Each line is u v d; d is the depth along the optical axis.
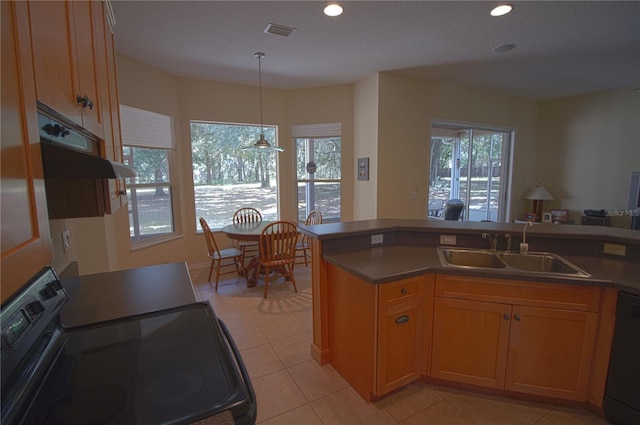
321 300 2.19
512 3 2.37
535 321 1.74
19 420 0.70
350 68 3.84
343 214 4.80
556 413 1.76
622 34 2.91
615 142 4.87
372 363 1.79
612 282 1.59
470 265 2.26
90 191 1.25
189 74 4.03
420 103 4.32
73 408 0.74
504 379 1.83
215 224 4.68
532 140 5.65
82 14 1.08
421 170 4.45
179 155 4.20
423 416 1.76
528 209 5.75
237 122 4.52
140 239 3.88
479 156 5.28
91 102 1.12
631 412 1.57
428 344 1.93
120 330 1.11
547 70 3.95
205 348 0.99
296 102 4.78
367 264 1.93
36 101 0.62
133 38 2.93
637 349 1.53
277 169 4.90
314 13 2.51
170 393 0.79
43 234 0.61
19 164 0.53
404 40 3.03
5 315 0.67
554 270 2.00
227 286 3.79
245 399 0.76
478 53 3.37
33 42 0.62
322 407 1.84
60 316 1.21
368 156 4.32
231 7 2.40
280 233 3.44
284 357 2.33
